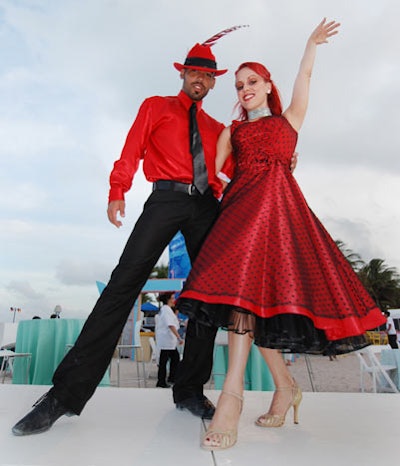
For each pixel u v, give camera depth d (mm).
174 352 7316
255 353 4594
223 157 2184
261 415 1761
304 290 1427
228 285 1431
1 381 7332
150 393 2369
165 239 1970
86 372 1653
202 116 2305
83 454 1297
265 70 2057
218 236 1587
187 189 2037
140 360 13242
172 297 7305
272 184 1687
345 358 13953
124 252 1893
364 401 2201
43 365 5723
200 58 2186
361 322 1549
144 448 1365
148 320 19906
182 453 1312
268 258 1506
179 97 2238
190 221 2049
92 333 1692
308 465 1209
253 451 1337
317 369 10156
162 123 2129
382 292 39500
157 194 2025
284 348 1508
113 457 1271
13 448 1351
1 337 8438
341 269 1646
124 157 2021
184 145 2092
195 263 1548
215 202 2176
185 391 1945
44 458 1253
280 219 1574
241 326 1446
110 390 2461
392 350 5660
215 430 1373
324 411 1954
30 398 2174
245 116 2154
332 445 1407
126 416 1830
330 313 1470
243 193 1703
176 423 1714
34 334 6047
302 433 1564
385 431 1593
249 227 1550
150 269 1910
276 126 1861
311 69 2020
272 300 1434
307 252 1559
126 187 1992
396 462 1235
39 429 1529
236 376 1470
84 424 1686
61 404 1601
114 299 1756
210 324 1500
